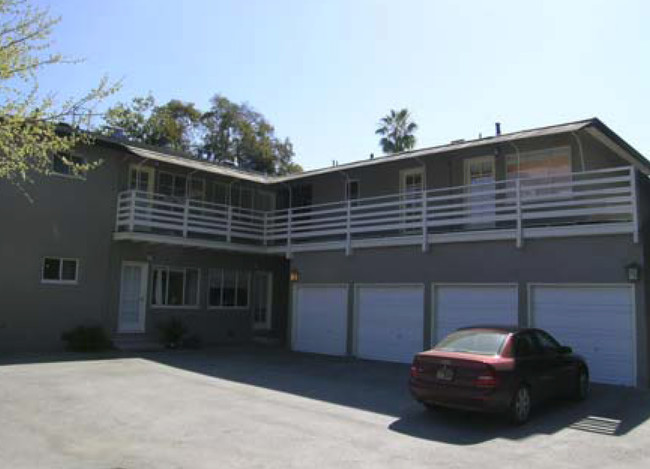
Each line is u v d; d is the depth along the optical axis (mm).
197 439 7855
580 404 10727
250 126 45219
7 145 8336
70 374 13086
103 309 18797
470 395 8727
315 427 8656
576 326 13516
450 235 15711
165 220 19594
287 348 20172
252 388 11953
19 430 8117
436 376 9203
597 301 13273
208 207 22641
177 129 41438
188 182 22031
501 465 6941
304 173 21453
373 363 16453
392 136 43719
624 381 12727
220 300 22688
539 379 9586
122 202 19406
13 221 16828
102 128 9445
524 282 14320
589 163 15883
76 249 18172
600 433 8602
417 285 16609
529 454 7445
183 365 15258
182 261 21312
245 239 22578
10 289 16688
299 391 11711
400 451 7453
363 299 18031
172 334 19891
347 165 19797
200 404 10172
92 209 18625
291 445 7637
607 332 13062
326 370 14891
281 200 24891
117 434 8039
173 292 21062
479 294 15250
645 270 12867
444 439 8109
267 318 24594
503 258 14750
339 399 10930
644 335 12492
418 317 16484
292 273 20250
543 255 14070
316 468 6688
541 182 16281
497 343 9414
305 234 19969
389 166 20297
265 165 45281
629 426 9055
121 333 19391
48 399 10250
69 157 18172
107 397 10586
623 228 12766
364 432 8414
